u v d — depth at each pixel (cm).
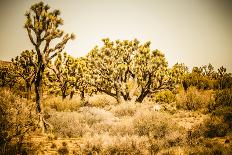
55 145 802
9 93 762
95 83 1966
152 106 1623
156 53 1884
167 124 980
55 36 961
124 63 1911
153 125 974
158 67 1878
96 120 1212
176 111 1470
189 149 714
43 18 945
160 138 876
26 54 1928
